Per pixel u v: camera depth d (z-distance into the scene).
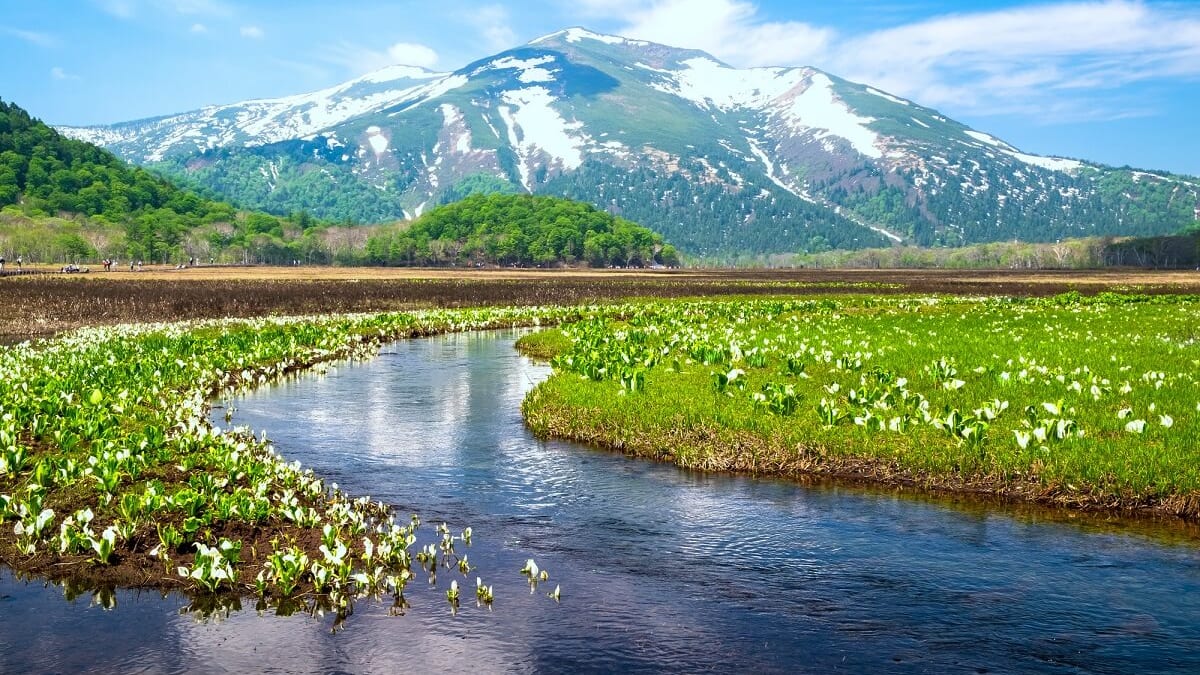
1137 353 24.47
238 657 7.95
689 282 114.88
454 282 105.25
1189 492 11.87
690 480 13.96
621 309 53.03
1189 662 7.79
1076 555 10.42
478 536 11.28
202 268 197.88
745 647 8.11
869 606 9.01
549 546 10.88
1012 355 24.08
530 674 7.62
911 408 16.70
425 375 26.56
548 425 17.59
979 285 101.44
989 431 14.91
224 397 22.31
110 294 62.91
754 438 15.27
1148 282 119.62
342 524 11.27
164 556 10.02
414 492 13.31
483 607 9.03
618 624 8.61
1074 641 8.20
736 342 26.14
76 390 20.06
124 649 8.09
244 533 11.02
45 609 8.96
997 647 8.09
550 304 64.75
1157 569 9.95
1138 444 13.62
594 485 13.68
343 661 7.88
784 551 10.65
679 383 20.66
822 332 32.50
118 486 12.68
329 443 16.75
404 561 10.10
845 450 14.46
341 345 33.50
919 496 12.96
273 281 103.19
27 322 43.66
